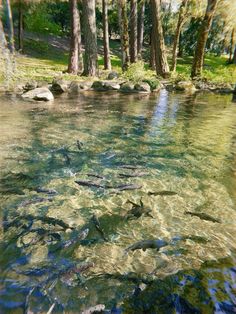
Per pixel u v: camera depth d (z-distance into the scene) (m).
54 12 42.19
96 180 6.71
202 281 4.12
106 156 8.10
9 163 7.38
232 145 9.43
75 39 23.11
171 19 37.25
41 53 33.75
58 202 5.87
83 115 12.20
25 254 4.50
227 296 3.90
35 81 17.38
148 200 6.04
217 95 19.64
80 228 5.14
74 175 6.95
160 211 5.69
